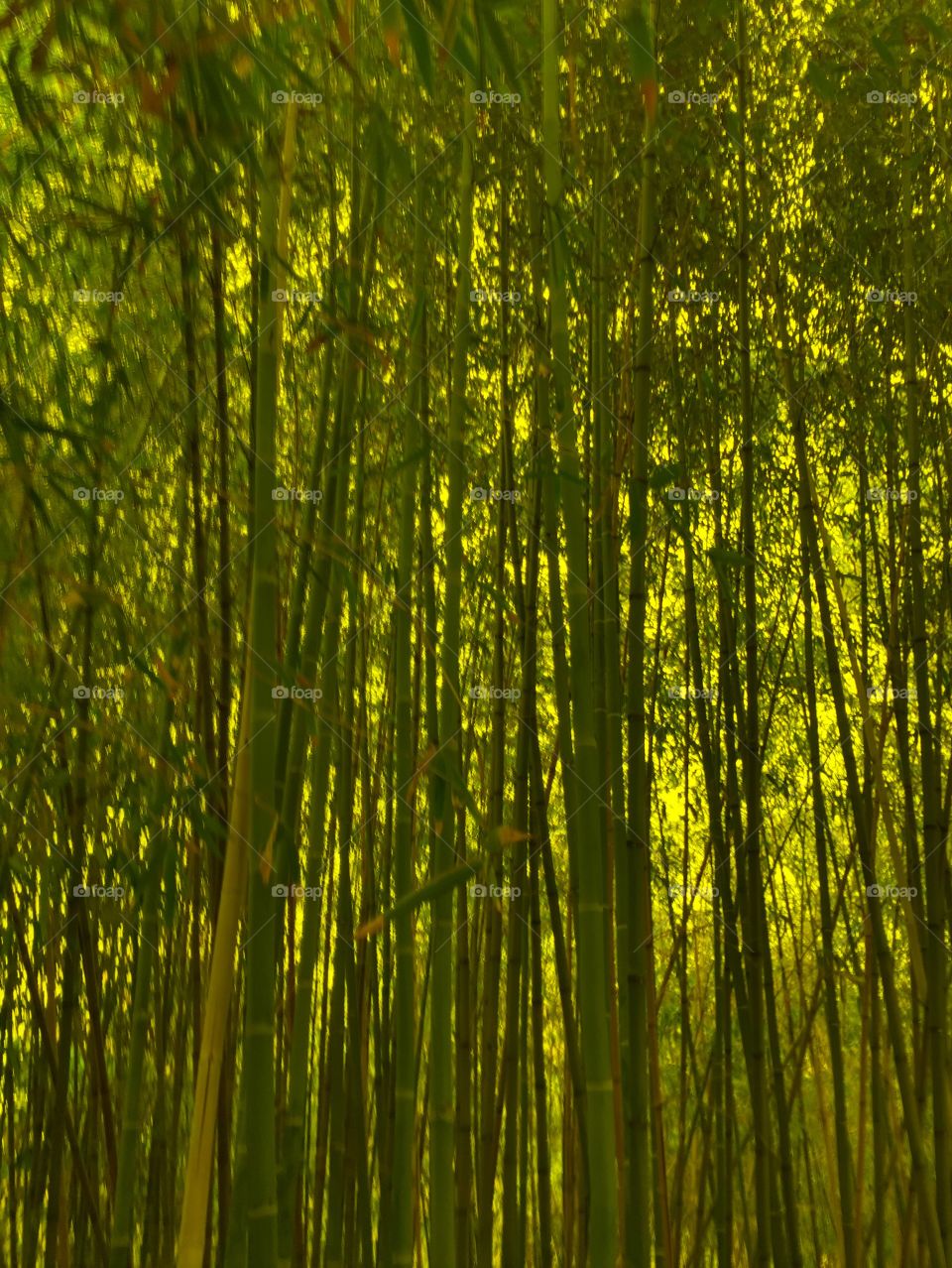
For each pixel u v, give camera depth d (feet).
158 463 8.16
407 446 7.88
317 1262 9.31
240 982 8.32
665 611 11.34
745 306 8.92
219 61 5.39
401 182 7.54
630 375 8.91
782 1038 14.44
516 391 9.18
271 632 5.11
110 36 6.18
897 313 10.46
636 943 7.36
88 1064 9.25
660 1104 9.28
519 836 6.71
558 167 6.55
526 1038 10.26
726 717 9.74
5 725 7.64
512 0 6.46
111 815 9.23
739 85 8.95
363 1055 9.23
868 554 11.82
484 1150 8.85
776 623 11.56
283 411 9.20
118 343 7.62
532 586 9.05
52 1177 8.27
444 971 7.70
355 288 7.18
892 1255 13.44
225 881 5.13
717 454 9.79
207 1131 5.02
